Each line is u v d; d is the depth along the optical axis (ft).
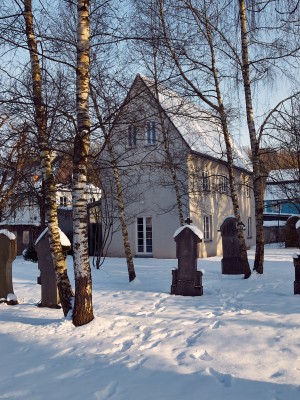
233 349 19.85
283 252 82.58
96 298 34.83
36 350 21.09
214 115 42.65
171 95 41.37
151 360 18.92
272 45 41.14
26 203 66.74
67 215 79.41
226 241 47.83
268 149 45.68
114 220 76.18
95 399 15.31
